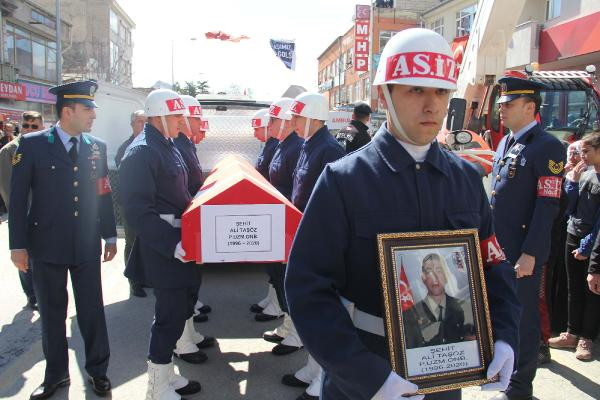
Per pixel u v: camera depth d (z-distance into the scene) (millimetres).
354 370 1369
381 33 30828
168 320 3029
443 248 1536
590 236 3686
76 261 3182
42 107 27281
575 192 4121
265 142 6199
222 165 4762
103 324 3340
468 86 7664
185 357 3834
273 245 2547
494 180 3232
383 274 1455
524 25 18422
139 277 3105
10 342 4199
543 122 7543
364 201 1541
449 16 28172
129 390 3393
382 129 1659
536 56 18094
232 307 5102
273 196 2531
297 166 3754
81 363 3787
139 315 4801
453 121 6590
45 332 3252
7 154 4820
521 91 3039
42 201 3129
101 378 3324
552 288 4395
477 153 5414
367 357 1380
